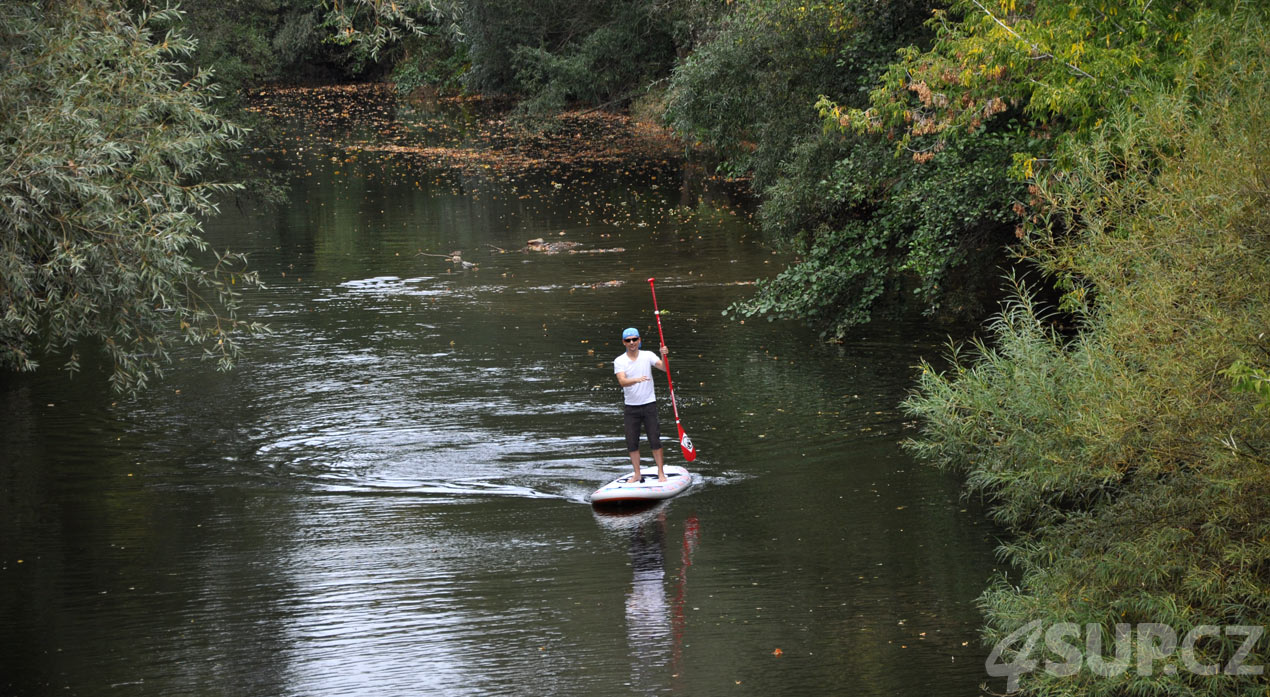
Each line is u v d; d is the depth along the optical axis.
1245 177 14.96
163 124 21.22
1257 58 17.58
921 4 38.44
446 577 20.00
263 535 22.12
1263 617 15.52
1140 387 15.90
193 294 22.73
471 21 111.00
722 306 41.94
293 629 17.92
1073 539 18.61
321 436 28.16
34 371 33.94
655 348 36.22
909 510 22.94
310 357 35.56
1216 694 15.09
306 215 64.31
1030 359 20.64
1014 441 20.48
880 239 36.06
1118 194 17.61
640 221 61.16
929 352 35.19
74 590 19.55
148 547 21.52
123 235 19.11
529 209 65.69
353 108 126.56
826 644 17.08
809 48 41.34
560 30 110.88
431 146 97.31
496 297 43.84
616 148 94.06
